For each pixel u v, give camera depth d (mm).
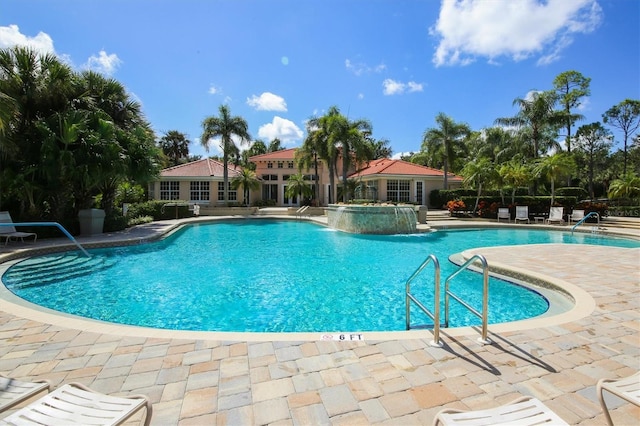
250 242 13633
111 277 8000
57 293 6773
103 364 3186
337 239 14406
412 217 16078
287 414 2486
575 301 5156
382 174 29203
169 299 6430
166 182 31234
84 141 12312
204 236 15680
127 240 11844
